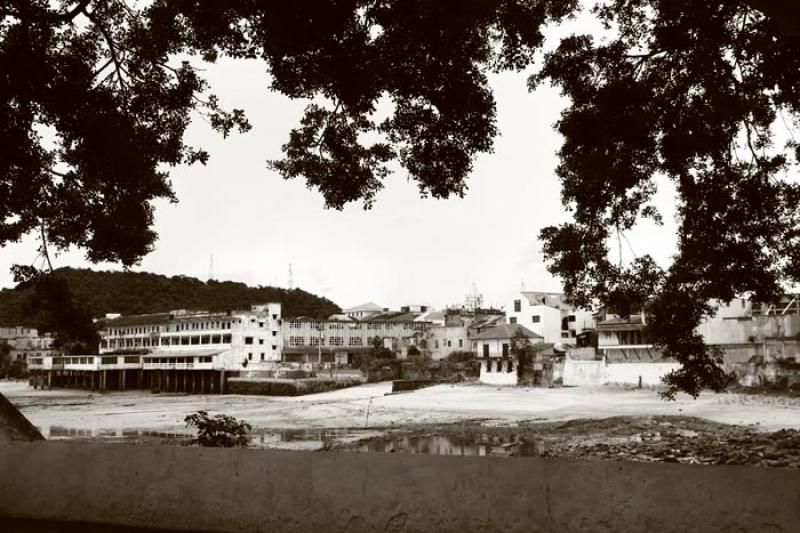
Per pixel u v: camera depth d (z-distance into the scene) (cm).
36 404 6969
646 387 5706
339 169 1243
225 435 1473
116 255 1691
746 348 5391
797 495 459
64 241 1702
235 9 917
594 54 1306
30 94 1094
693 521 483
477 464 542
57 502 655
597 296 1614
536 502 522
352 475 568
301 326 10231
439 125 1128
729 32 1191
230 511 596
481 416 4291
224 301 17312
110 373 10406
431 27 943
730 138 1324
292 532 574
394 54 1004
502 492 531
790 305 5816
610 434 2884
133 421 4656
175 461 625
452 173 1187
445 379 7619
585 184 1520
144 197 1628
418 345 9844
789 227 1421
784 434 2178
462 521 536
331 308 17550
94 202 1662
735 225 1448
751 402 4272
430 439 3125
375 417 4478
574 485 515
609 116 1273
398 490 554
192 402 6956
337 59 933
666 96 1302
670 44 1207
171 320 10562
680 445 2169
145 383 10444
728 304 1588
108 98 1194
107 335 11912
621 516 500
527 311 8512
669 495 491
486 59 1070
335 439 3272
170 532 607
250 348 9650
